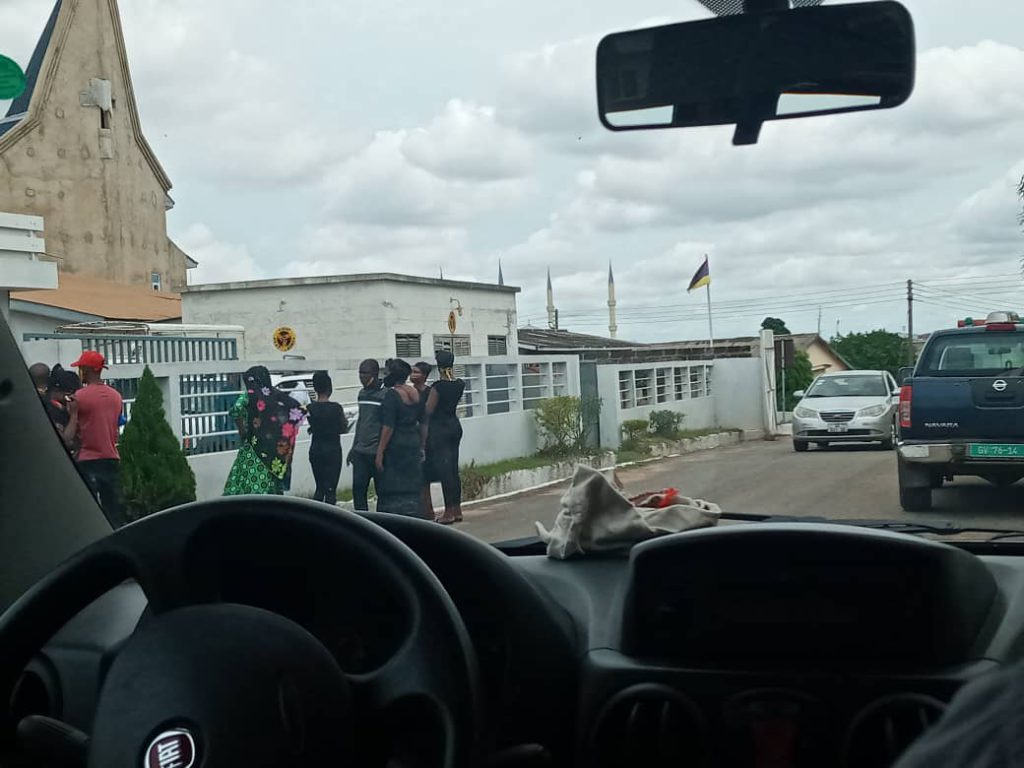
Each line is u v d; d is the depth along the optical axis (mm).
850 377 16797
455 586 2092
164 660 1534
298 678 1538
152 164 24516
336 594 1798
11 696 1808
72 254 21984
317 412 9336
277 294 25812
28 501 2760
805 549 2160
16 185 20500
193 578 1689
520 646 2113
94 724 1533
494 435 12906
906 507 5711
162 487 7469
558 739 2207
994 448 7383
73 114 21281
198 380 11453
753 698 2125
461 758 1604
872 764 2078
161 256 25500
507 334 30047
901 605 2150
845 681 2102
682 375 8555
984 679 791
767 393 8125
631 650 2215
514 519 6016
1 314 2770
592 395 13898
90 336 12180
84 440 6574
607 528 2668
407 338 26094
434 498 8836
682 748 2146
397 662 1631
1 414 2729
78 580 1741
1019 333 9398
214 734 1470
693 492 5699
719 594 2205
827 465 7117
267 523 1694
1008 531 2844
